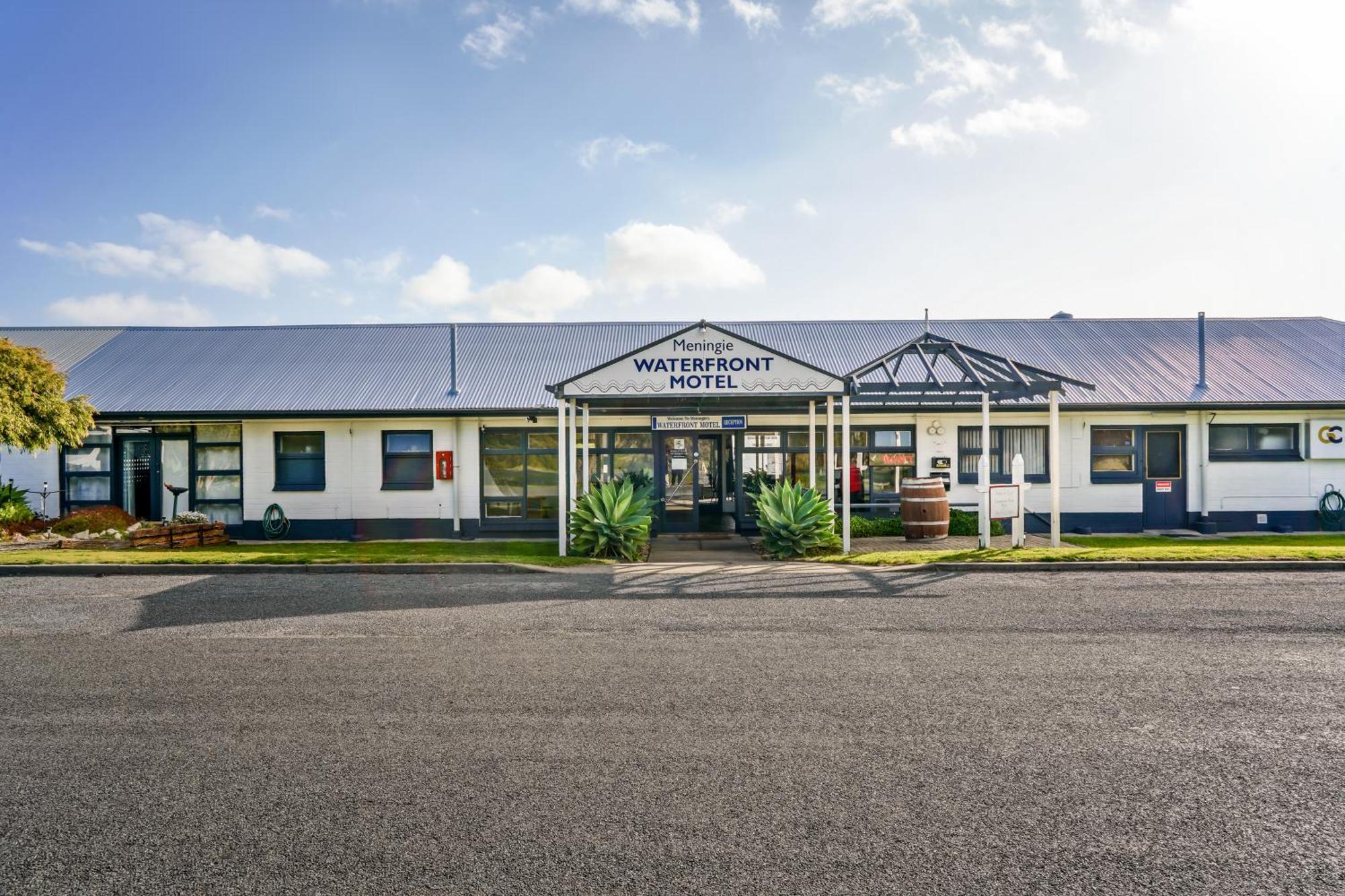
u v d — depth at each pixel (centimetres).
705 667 633
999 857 344
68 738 483
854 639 731
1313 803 397
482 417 1725
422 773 431
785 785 414
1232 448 1756
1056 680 600
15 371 1455
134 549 1389
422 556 1242
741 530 1731
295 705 543
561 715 521
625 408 1681
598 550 1298
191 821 378
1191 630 764
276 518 1709
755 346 1320
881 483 1744
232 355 1983
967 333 2083
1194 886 323
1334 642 716
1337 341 1997
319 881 326
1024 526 1723
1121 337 2042
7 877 329
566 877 328
